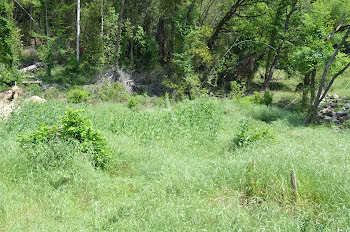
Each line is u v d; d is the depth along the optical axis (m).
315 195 4.38
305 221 3.62
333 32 16.25
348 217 3.79
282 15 21.12
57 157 5.40
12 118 9.03
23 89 17.56
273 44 22.05
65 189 4.83
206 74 23.77
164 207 4.23
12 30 18.67
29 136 5.80
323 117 15.05
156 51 25.95
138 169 6.20
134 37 24.75
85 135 5.99
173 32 24.08
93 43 24.61
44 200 4.38
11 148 5.91
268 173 4.82
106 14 25.45
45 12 23.83
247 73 26.81
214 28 27.06
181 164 6.27
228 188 4.95
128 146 7.24
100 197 4.80
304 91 17.30
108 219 4.08
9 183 4.70
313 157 5.67
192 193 4.85
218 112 13.20
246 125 8.51
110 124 9.40
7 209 3.88
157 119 10.65
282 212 4.13
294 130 11.20
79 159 5.43
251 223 3.88
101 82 20.70
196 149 8.10
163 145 8.15
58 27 26.86
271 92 22.27
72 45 29.41
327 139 9.02
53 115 9.95
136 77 23.44
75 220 4.02
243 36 26.33
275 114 14.41
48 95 17.75
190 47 21.92
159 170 5.89
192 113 11.71
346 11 16.78
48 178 4.96
